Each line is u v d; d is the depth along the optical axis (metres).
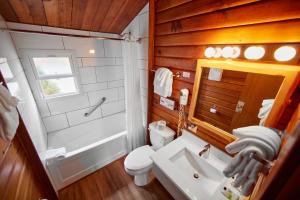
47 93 2.01
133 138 2.25
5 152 0.82
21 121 1.07
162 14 1.44
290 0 0.70
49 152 1.60
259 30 0.84
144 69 1.98
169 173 1.14
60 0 1.31
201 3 1.08
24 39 1.63
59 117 2.16
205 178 1.27
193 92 1.33
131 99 2.03
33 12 1.40
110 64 2.43
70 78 2.15
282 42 0.78
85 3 1.42
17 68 1.44
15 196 0.86
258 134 0.72
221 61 1.06
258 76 0.90
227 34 0.99
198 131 1.45
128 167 1.57
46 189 1.43
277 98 0.81
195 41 1.22
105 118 2.64
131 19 1.88
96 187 1.80
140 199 1.68
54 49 1.85
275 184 0.30
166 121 1.88
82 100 2.31
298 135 0.25
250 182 0.72
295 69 0.73
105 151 2.02
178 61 1.45
